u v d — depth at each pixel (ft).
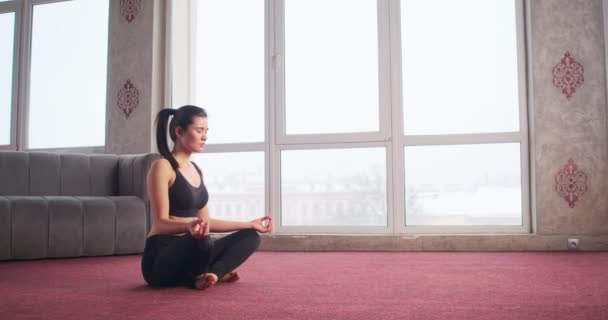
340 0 15.37
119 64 15.92
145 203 13.34
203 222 6.57
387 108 14.69
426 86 14.70
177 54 16.19
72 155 13.78
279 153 15.30
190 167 7.66
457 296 6.70
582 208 13.03
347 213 14.87
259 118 15.80
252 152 15.66
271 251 13.71
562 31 13.38
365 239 13.79
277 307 6.00
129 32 15.88
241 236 7.71
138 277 8.86
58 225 12.03
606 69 13.01
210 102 16.20
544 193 13.23
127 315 5.62
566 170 13.16
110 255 12.75
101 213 12.53
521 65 14.10
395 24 14.78
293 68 15.49
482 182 14.21
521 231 13.82
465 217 14.25
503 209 14.05
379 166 14.74
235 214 15.71
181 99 16.24
